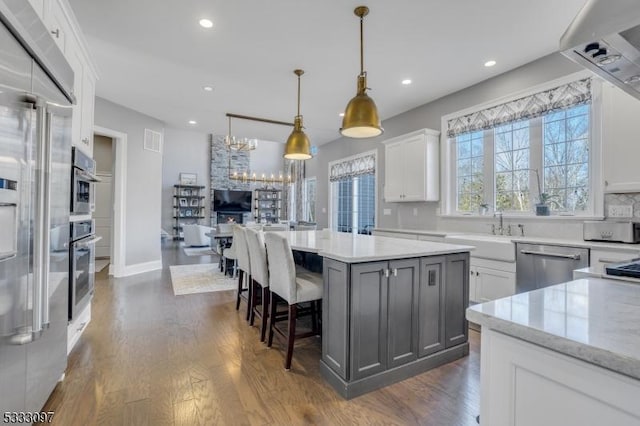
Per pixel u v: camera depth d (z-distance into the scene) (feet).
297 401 6.07
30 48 4.35
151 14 8.87
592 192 10.09
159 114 17.94
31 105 4.43
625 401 1.90
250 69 12.22
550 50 10.72
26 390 4.64
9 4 3.79
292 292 7.30
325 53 10.98
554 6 8.45
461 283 7.96
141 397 6.12
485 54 10.98
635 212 9.12
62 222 6.02
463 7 8.51
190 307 11.84
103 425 5.32
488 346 2.68
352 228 22.77
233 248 16.15
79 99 8.05
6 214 3.92
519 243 9.87
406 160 15.75
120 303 12.23
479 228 13.33
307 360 7.75
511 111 12.09
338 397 6.21
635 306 2.84
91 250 8.78
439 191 15.12
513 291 9.98
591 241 8.98
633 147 8.52
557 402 2.22
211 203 38.86
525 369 2.41
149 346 8.40
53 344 5.71
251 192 40.50
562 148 11.04
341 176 23.24
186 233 30.37
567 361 2.17
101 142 22.95
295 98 15.28
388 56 11.16
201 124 19.98
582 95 10.14
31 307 4.44
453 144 14.80
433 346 7.38
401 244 8.43
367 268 6.41
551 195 11.28
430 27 9.44
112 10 8.69
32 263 4.46
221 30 9.65
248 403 5.98
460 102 14.14
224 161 39.63
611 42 3.14
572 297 3.14
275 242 7.76
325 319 7.00
